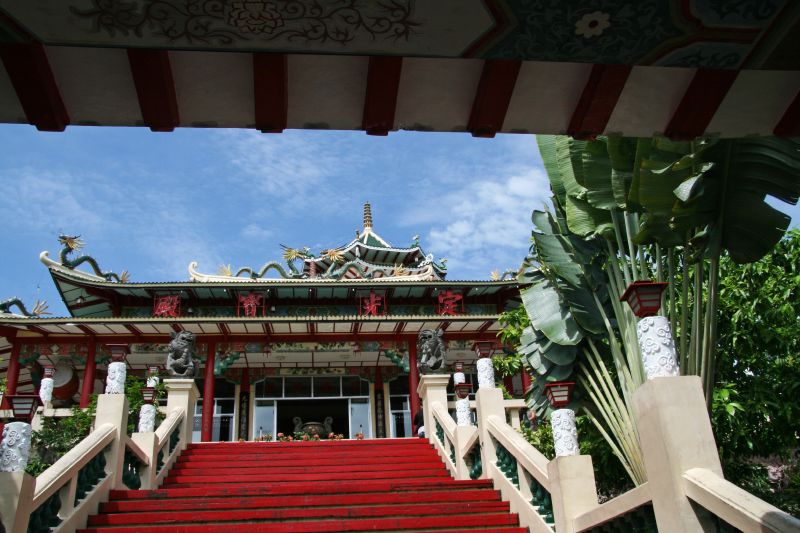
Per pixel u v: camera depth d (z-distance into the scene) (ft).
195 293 90.84
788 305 33.55
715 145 23.93
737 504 13.98
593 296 36.40
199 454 46.01
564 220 38.32
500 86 17.12
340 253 114.93
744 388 34.45
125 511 29.71
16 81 16.06
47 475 25.81
